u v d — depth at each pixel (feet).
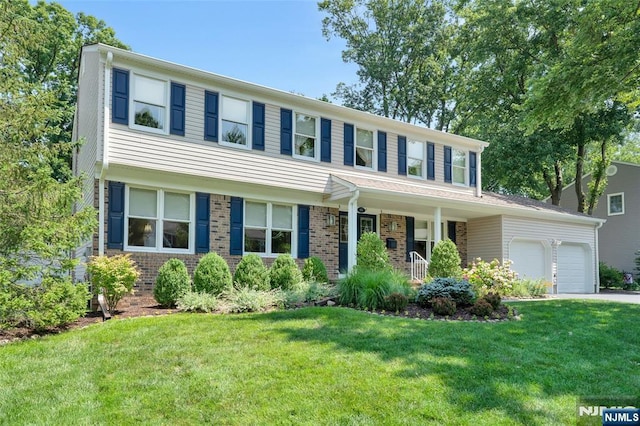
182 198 40.37
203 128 40.63
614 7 39.50
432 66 98.58
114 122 36.17
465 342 22.29
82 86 49.80
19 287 24.68
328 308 29.48
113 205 36.35
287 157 45.52
